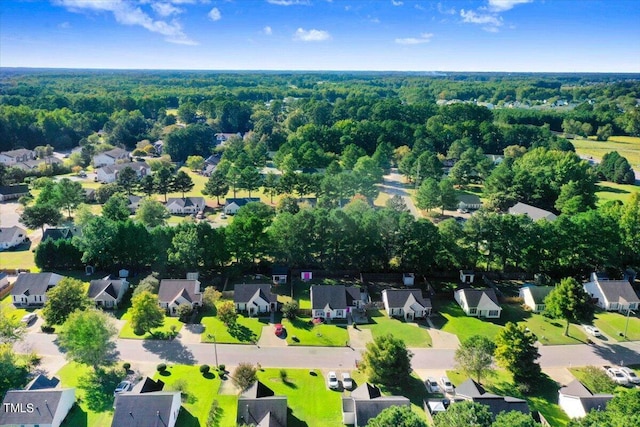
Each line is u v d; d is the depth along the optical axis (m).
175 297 84.62
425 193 137.88
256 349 73.69
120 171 164.38
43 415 53.78
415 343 76.12
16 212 139.25
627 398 49.75
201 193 161.38
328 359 71.50
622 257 97.62
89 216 114.81
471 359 64.00
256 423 54.09
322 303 83.69
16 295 85.56
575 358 72.69
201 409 59.16
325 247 99.25
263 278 98.25
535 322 83.75
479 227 98.19
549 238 97.31
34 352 70.06
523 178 146.88
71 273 98.50
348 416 57.16
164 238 98.00
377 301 89.00
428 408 58.59
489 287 95.75
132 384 62.72
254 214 113.75
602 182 182.75
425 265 96.25
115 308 84.94
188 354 71.69
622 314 86.81
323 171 180.25
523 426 44.72
